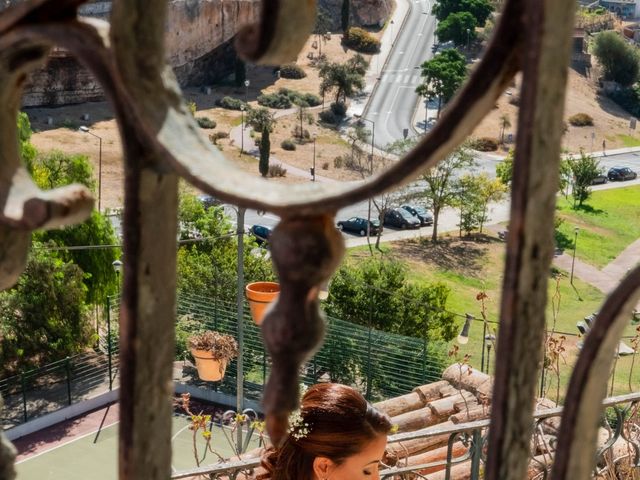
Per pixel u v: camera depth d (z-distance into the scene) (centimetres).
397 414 920
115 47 122
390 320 2939
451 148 111
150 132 122
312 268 115
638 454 445
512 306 105
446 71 8044
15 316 2542
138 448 131
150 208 128
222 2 7531
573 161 6612
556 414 389
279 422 120
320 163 6838
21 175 138
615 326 112
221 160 122
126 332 129
